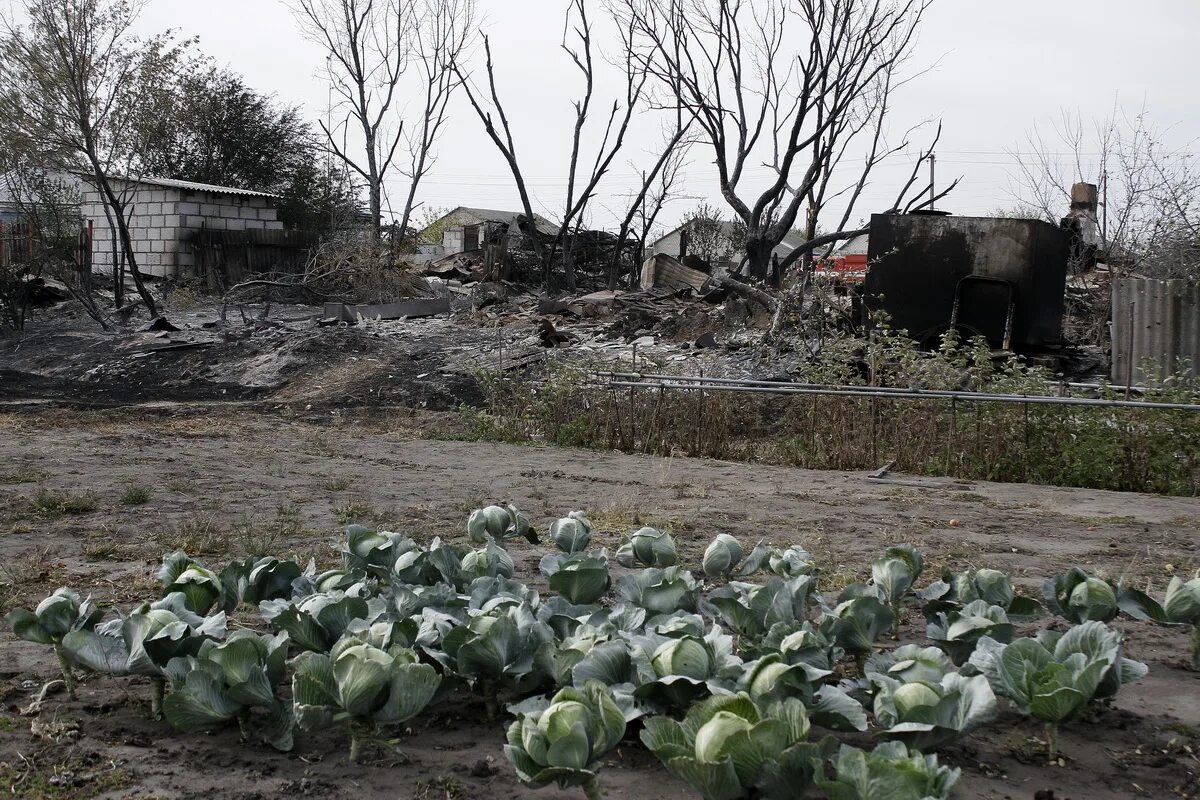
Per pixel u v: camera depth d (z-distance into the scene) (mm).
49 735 3111
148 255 34156
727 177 30609
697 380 12406
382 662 2627
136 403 17609
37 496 8055
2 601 4852
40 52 27078
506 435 13312
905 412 11367
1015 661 2902
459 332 22688
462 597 3453
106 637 3055
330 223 43625
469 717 3299
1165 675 3945
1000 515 8164
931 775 2041
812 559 5949
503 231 34500
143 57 29125
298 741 3105
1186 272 16016
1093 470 10102
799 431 12281
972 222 16109
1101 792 2848
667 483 9680
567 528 4152
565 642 3045
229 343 22141
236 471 9945
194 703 2805
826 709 2650
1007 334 15727
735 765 2092
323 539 6734
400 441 12891
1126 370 14984
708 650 2854
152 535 6746
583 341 21000
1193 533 7453
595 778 2188
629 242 36938
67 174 32250
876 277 16703
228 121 44031
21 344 24375
